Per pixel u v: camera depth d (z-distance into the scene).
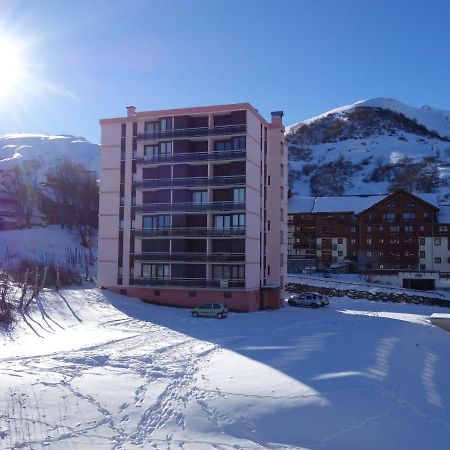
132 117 59.91
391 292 72.81
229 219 56.06
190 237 56.22
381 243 99.06
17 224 92.44
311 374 23.81
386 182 186.50
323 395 20.52
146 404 19.91
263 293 60.06
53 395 20.48
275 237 62.84
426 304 69.50
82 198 103.81
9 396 19.97
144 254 57.56
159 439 16.67
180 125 57.75
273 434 17.48
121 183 60.06
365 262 99.50
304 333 38.44
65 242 91.94
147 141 58.66
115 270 59.34
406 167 194.50
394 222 98.75
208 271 55.66
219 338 36.28
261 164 60.88
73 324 41.09
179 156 57.38
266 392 21.12
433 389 25.55
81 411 18.81
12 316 37.38
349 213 103.06
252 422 18.27
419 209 98.00
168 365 26.62
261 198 60.69
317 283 78.75
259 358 28.23
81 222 101.50
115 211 59.97
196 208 56.28
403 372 26.95
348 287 76.25
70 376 23.80
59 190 106.44
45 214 103.50
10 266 66.62
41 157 172.88
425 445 17.83
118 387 22.20
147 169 59.91
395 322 46.91
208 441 16.70
